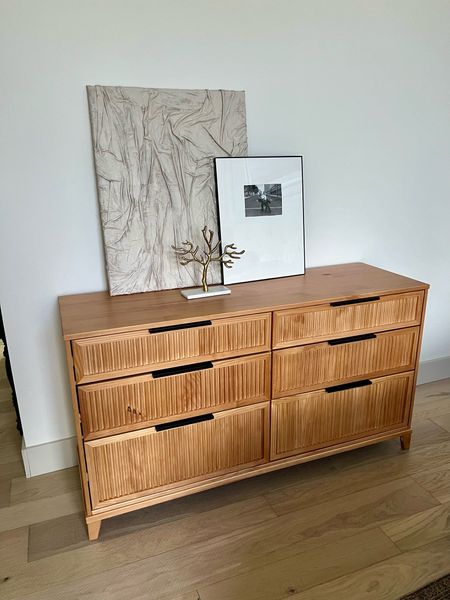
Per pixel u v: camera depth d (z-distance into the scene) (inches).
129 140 67.0
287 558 59.1
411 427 84.7
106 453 60.4
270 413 68.7
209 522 65.4
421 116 86.6
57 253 68.7
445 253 98.5
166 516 66.6
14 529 64.2
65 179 66.2
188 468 65.7
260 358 65.2
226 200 73.0
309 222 83.7
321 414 72.6
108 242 68.7
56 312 71.2
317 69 76.2
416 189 90.9
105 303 66.2
